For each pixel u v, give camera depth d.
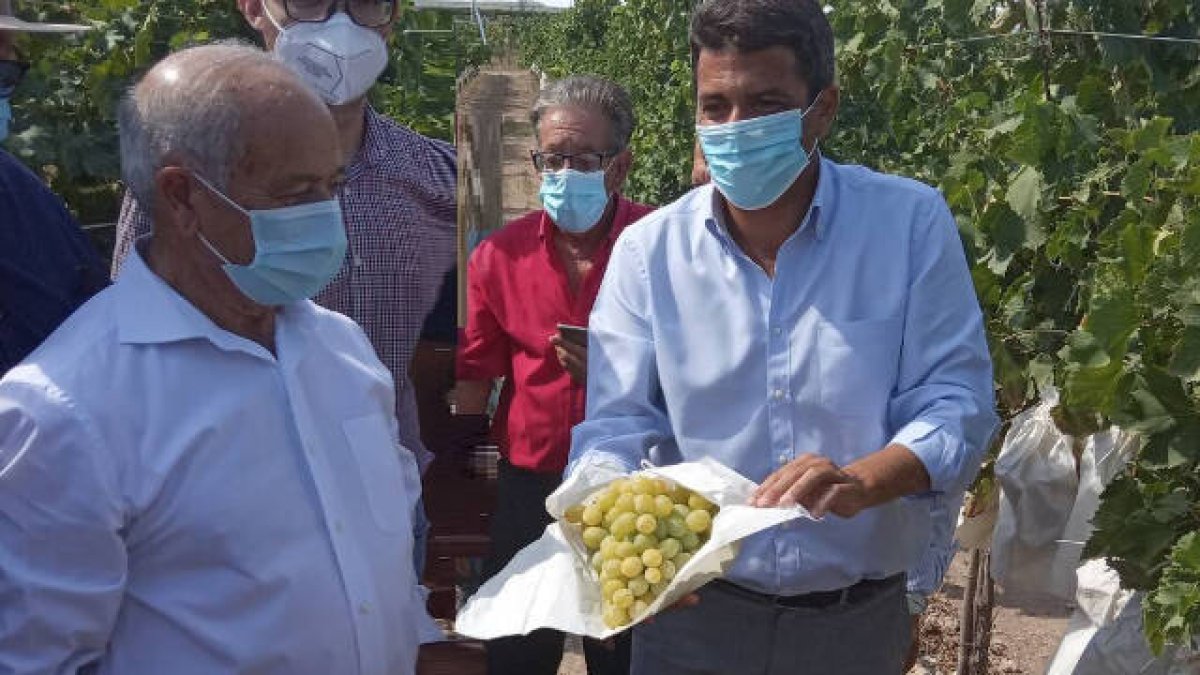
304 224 2.08
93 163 5.96
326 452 2.22
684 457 2.62
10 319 2.53
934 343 2.49
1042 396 3.89
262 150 2.03
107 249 6.15
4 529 1.96
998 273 3.89
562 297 3.76
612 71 18.25
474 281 3.86
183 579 2.05
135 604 2.05
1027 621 5.81
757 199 2.46
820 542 2.53
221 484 2.04
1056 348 3.90
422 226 3.35
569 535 2.51
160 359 2.05
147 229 2.96
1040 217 3.80
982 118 4.42
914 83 5.66
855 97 7.65
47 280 2.57
